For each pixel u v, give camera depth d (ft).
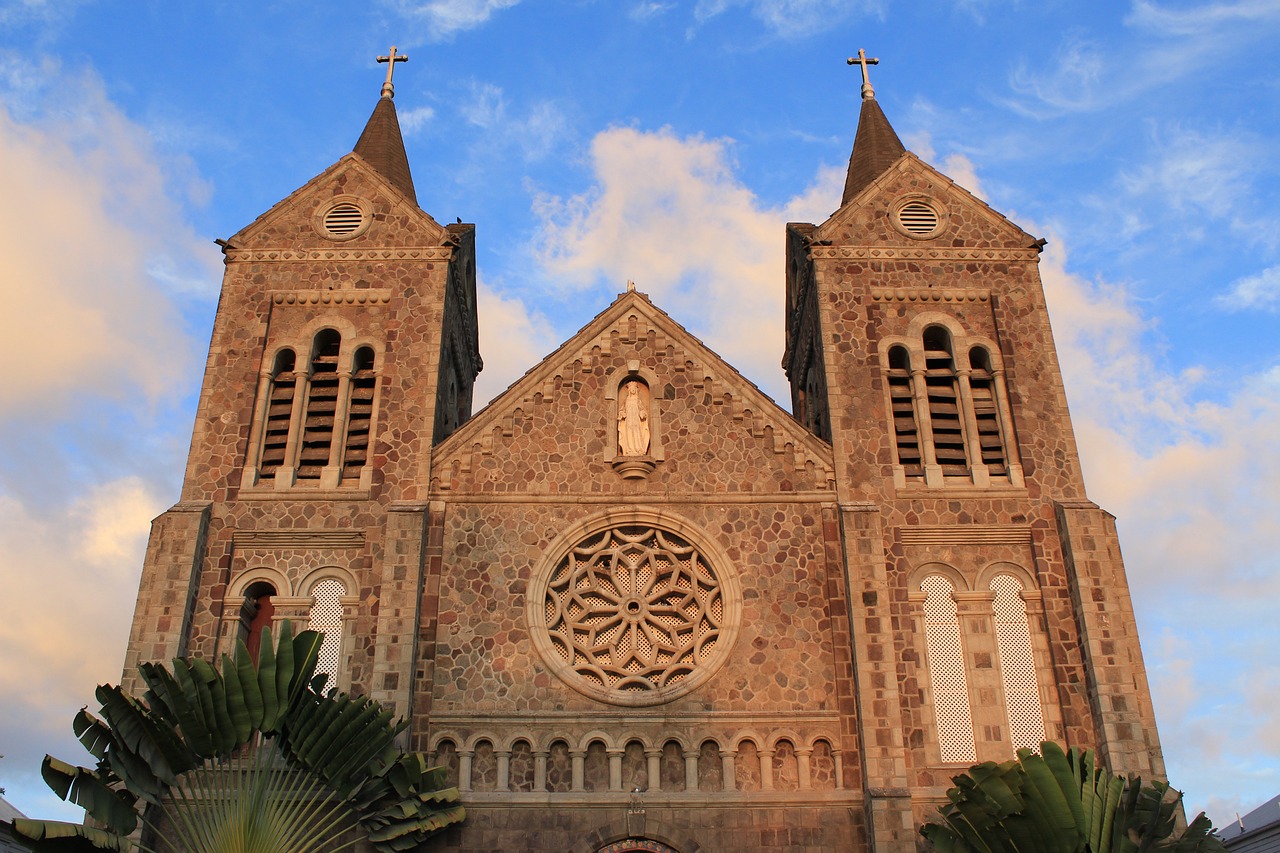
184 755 84.23
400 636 96.78
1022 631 100.68
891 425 108.88
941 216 120.26
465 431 107.55
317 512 104.37
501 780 92.73
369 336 113.70
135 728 82.84
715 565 101.86
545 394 109.29
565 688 96.68
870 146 135.03
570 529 103.09
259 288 116.06
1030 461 107.65
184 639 97.86
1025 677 98.78
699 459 106.63
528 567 101.60
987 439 109.40
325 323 114.52
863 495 105.19
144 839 88.02
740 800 92.07
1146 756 93.15
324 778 87.35
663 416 108.58
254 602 102.32
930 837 88.02
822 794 92.48
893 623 100.01
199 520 102.32
